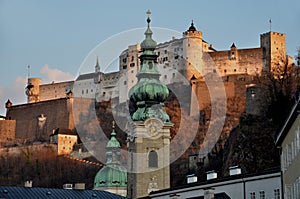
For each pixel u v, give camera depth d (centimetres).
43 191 14538
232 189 13375
